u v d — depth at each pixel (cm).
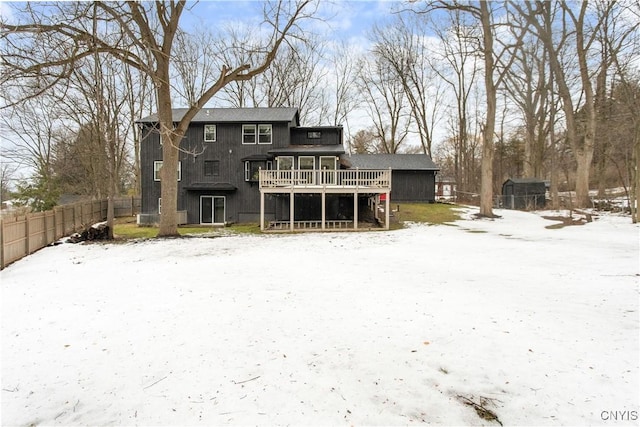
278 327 487
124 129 2753
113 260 1049
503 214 2261
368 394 325
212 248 1238
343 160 2431
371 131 4703
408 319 508
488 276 771
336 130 2400
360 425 282
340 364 380
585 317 508
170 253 1146
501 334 450
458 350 407
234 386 342
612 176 3447
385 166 2867
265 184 1739
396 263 932
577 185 2298
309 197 2192
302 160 2192
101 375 370
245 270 864
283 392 329
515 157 4256
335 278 768
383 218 1973
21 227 1152
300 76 3672
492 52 2066
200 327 493
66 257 1133
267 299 617
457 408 302
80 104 1892
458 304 575
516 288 670
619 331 455
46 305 616
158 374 369
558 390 324
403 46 3597
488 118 2073
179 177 2255
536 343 421
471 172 4284
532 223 1847
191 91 2556
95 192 2634
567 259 939
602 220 1744
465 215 2186
